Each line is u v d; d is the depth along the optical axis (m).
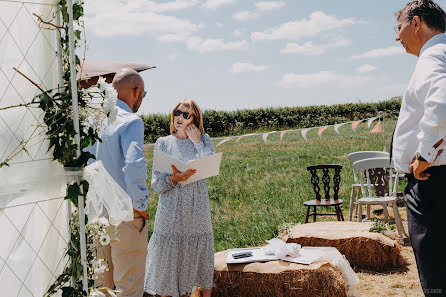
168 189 4.07
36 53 2.29
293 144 22.28
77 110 2.26
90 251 2.44
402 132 2.93
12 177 2.17
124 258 3.28
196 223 4.09
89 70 5.72
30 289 2.29
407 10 2.96
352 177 11.77
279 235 6.11
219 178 12.70
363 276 5.24
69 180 2.27
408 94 2.87
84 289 2.30
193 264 4.11
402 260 5.56
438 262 2.72
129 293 3.30
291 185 11.22
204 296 4.25
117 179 3.29
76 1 2.32
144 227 3.35
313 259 4.50
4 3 2.18
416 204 2.81
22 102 2.24
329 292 4.26
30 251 2.27
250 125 32.16
